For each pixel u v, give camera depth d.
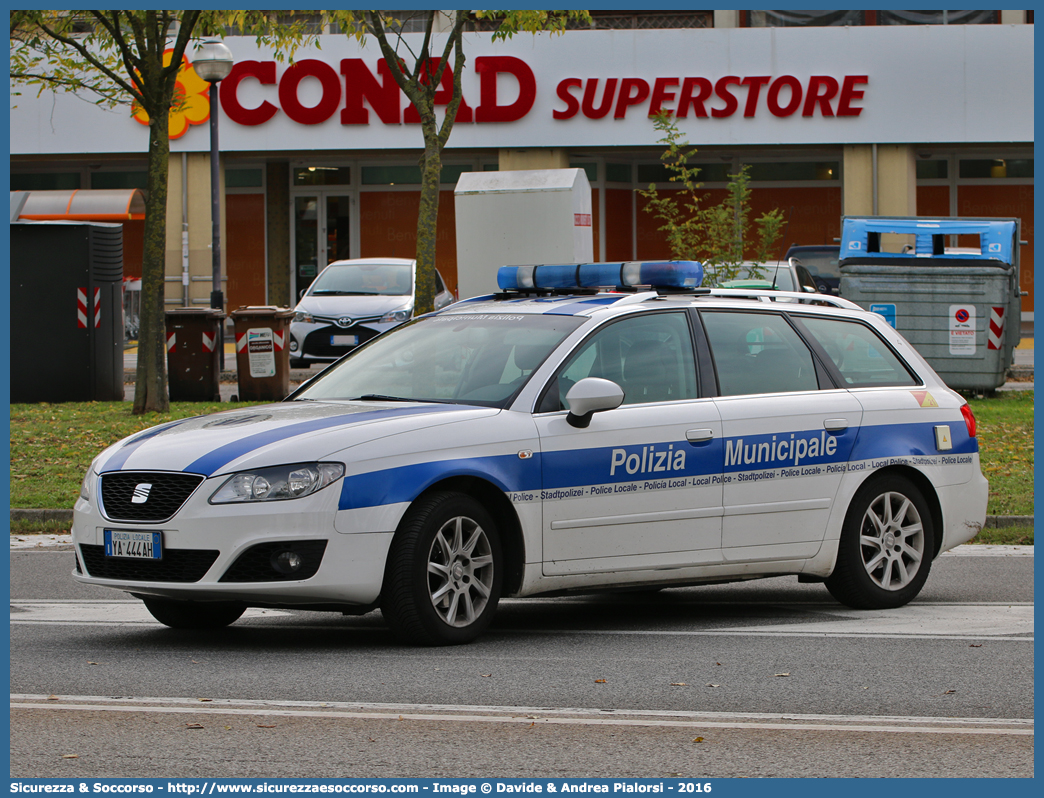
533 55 44.47
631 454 10.23
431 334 11.24
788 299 11.81
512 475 9.69
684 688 8.36
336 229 50.31
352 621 11.06
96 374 27.77
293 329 32.41
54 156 46.59
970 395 28.42
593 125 44.56
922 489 11.97
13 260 27.47
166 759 6.72
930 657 9.41
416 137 44.78
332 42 44.72
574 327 10.54
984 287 27.31
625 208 50.09
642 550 10.30
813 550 11.17
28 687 8.29
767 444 10.90
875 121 44.34
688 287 11.41
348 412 9.89
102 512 9.40
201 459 9.20
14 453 20.28
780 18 46.22
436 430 9.50
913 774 6.59
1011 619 11.03
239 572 8.94
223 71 33.38
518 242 27.81
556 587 9.98
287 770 6.55
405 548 9.28
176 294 46.75
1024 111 44.16
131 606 11.66
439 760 6.73
